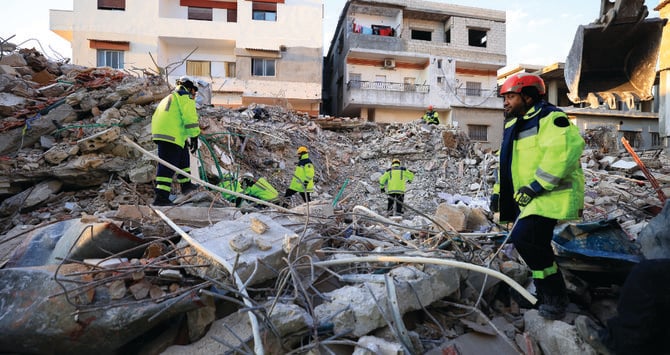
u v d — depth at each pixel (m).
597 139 15.01
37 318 2.08
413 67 24.16
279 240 2.84
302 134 14.30
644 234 2.73
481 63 24.05
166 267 2.39
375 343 2.20
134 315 2.11
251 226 2.96
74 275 2.20
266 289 2.52
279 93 21.67
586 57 5.38
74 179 6.23
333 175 12.94
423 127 15.30
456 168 13.66
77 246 2.64
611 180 8.67
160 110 4.89
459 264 2.47
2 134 6.38
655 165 10.20
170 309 2.18
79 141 6.24
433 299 2.71
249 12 21.42
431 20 24.64
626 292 1.93
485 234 3.47
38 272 2.25
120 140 6.48
